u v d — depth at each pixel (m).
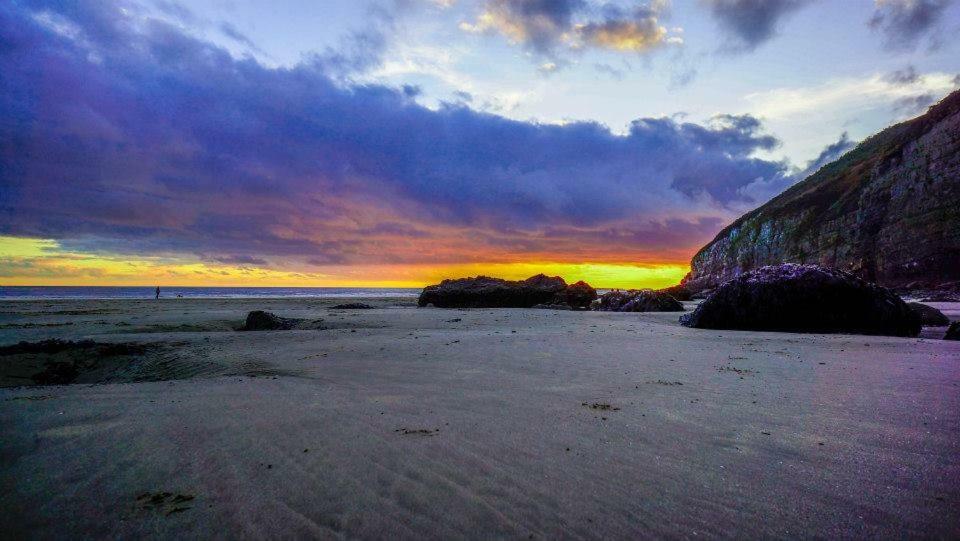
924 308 17.36
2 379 9.05
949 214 42.47
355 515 2.62
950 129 43.91
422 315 20.62
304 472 3.21
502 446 3.69
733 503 2.70
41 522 2.58
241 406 5.05
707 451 3.53
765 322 14.27
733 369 7.07
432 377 6.70
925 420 4.18
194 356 9.60
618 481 3.02
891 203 49.22
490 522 2.54
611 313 23.69
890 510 2.57
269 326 15.67
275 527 2.51
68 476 3.17
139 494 2.90
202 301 39.59
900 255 46.69
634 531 2.43
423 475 3.14
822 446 3.58
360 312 22.88
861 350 9.20
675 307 26.55
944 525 2.40
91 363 9.91
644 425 4.20
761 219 76.94
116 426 4.29
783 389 5.59
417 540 2.37
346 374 7.10
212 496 2.87
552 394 5.50
